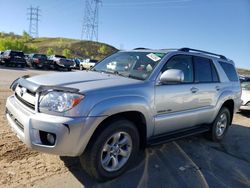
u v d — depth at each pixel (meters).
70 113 2.97
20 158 3.93
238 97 6.14
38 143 3.00
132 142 3.63
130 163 3.71
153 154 4.59
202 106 4.89
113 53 5.03
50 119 2.94
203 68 5.03
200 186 3.62
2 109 6.51
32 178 3.42
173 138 4.25
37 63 27.48
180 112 4.35
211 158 4.69
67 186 3.32
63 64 29.09
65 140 2.94
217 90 5.27
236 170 4.27
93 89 3.19
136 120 3.79
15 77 15.02
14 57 25.62
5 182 3.26
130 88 3.53
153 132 3.95
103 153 3.40
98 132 3.25
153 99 3.78
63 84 3.26
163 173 3.89
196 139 5.73
